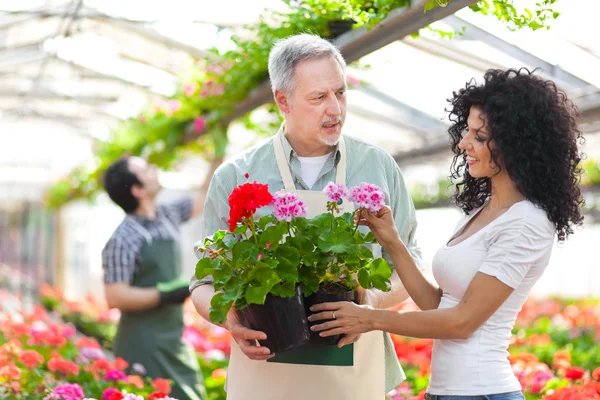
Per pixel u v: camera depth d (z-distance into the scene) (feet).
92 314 38.93
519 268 8.92
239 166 10.93
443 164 36.11
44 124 42.96
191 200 21.81
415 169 39.11
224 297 9.04
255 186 9.07
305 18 15.69
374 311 9.20
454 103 9.93
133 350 18.83
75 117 40.16
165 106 30.27
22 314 28.50
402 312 9.14
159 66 28.53
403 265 9.77
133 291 18.54
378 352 10.42
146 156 32.07
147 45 26.91
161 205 20.88
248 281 9.05
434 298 9.77
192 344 26.89
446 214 59.26
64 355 21.30
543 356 24.13
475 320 8.94
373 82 23.48
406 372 20.56
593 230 69.15
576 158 9.36
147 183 19.49
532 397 16.48
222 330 32.09
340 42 15.29
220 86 21.83
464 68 20.26
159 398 14.17
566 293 69.41
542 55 18.44
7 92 35.12
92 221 71.41
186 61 27.43
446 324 8.95
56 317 39.78
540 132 9.07
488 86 9.26
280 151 10.74
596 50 17.70
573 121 9.36
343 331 9.25
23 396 15.44
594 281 68.69
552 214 9.07
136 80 31.27
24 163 56.34
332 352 9.68
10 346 17.33
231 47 20.54
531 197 9.07
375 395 10.35
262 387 10.30
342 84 10.22
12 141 48.44
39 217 72.28
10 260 76.95
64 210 65.41
